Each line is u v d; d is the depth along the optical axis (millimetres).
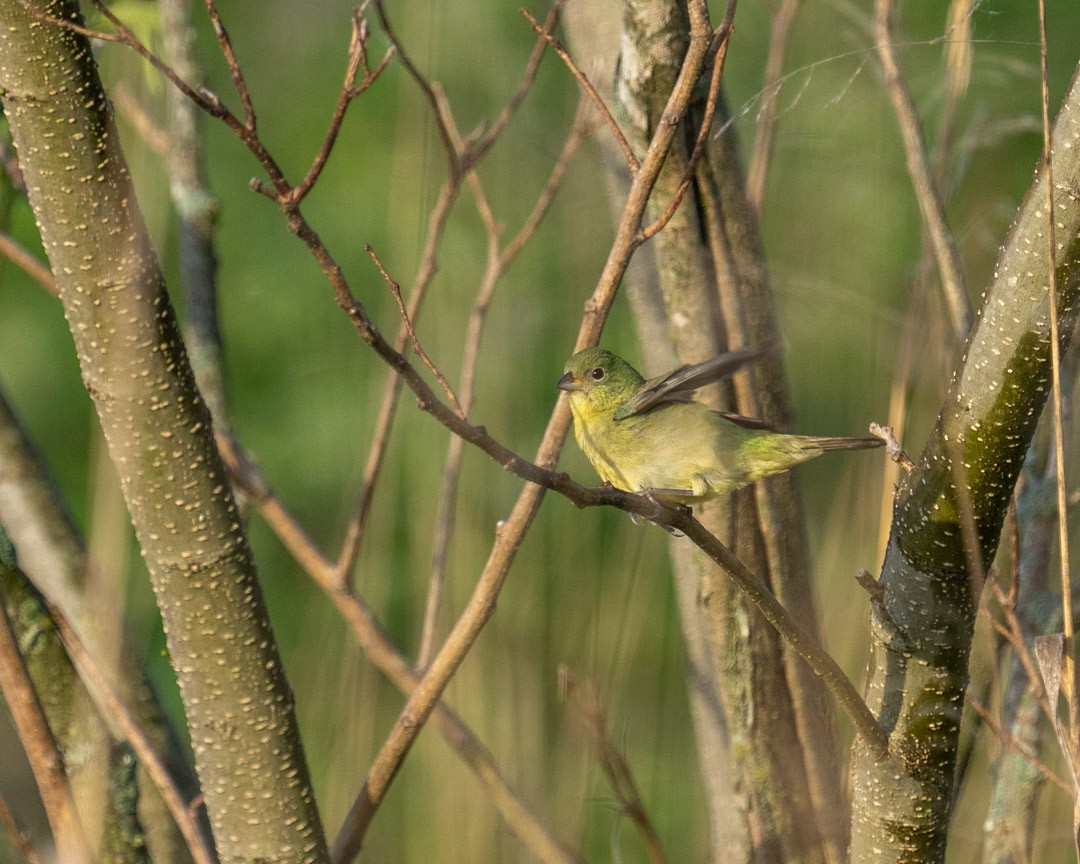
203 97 4309
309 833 5211
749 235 6605
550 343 10672
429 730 8734
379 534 10047
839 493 7492
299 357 14555
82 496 14117
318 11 14438
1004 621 6539
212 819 5207
